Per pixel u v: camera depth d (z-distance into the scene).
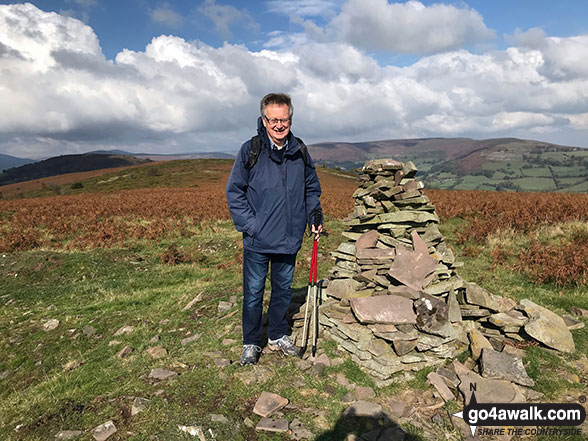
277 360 3.85
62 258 12.27
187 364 4.00
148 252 13.59
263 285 3.73
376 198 4.82
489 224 11.79
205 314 6.38
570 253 8.10
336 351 3.98
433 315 3.79
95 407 3.39
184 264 12.23
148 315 7.19
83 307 8.59
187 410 3.06
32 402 4.10
